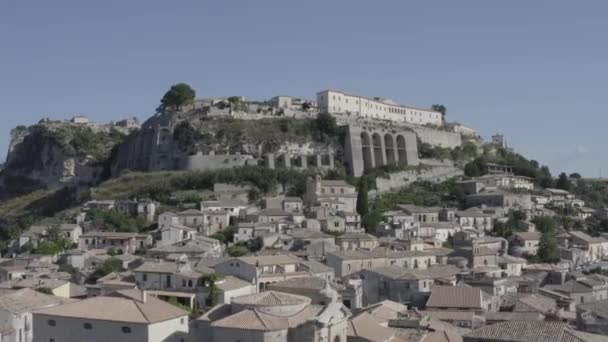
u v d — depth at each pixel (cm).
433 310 13825
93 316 9938
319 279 13362
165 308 10525
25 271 18700
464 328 12344
